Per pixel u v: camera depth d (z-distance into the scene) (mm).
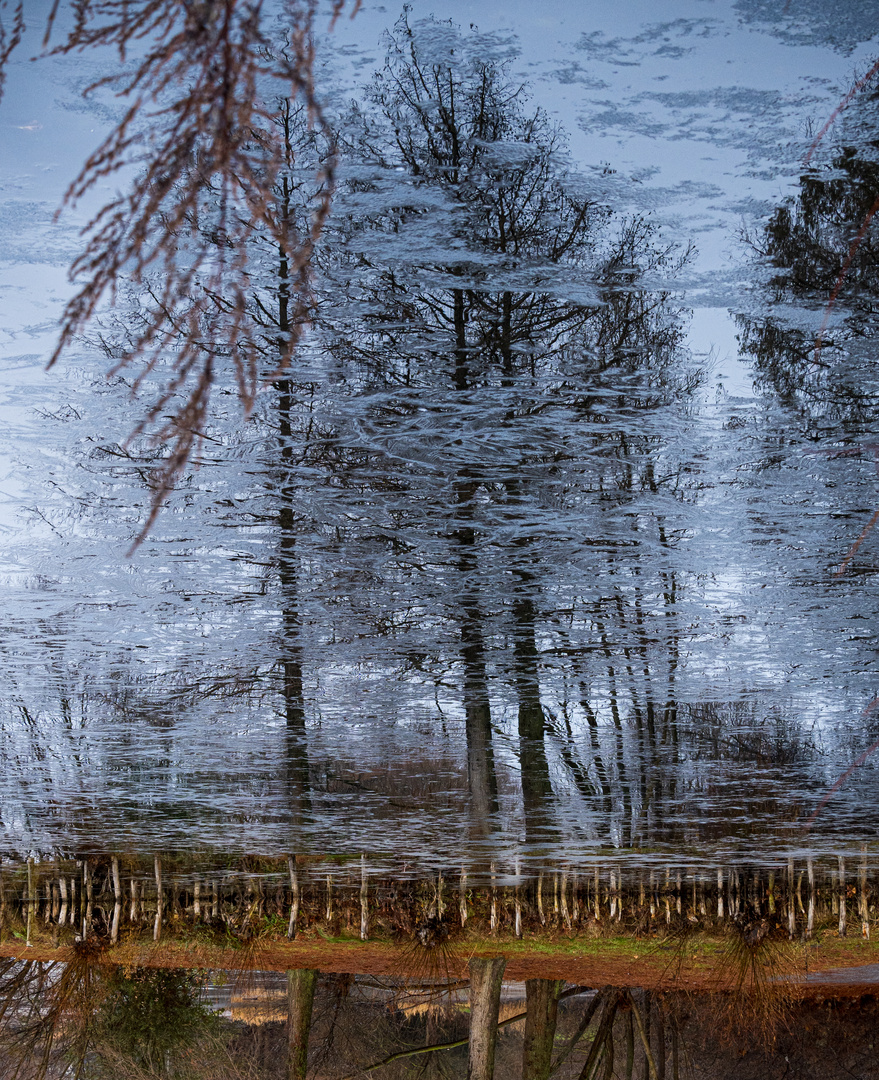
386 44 8398
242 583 10992
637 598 11219
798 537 10258
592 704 12023
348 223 8758
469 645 11195
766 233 8781
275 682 11156
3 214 7664
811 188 8445
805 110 8109
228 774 10719
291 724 11031
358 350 9922
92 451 9836
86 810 9789
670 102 8406
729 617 11023
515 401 10188
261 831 9586
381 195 8406
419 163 8789
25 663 10703
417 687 11352
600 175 8852
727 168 8594
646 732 11664
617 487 10531
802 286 8789
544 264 9273
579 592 11086
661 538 10695
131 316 8492
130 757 10664
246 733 10961
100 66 6734
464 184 8797
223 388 9133
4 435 9609
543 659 11484
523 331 10328
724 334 9516
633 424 10102
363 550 10992
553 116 8711
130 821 9641
